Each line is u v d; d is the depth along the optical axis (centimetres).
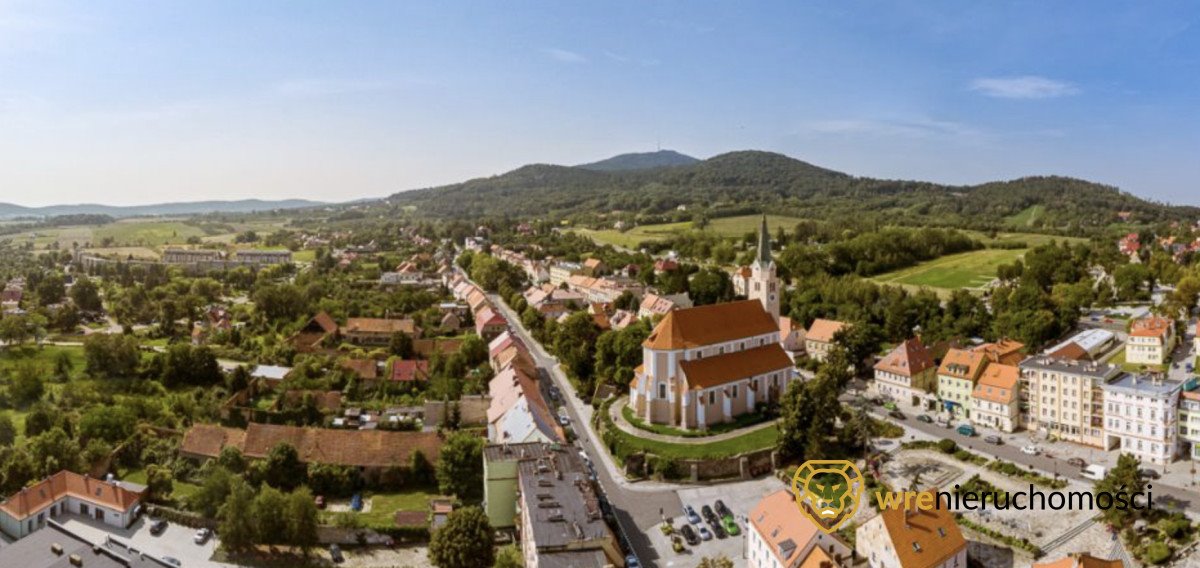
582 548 11650
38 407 18900
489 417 18988
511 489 14750
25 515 14425
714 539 14338
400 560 13738
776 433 18425
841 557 12319
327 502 15725
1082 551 13112
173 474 16538
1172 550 12812
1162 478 15562
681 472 17025
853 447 17962
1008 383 18988
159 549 13975
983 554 13288
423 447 16850
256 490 15775
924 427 19388
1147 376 18125
